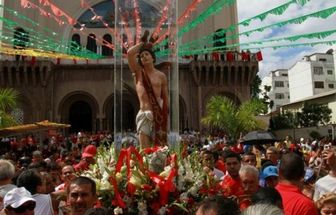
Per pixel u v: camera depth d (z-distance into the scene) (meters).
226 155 6.93
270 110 79.50
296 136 46.28
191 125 38.56
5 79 37.56
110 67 38.94
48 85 38.16
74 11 39.59
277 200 3.86
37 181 5.84
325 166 7.63
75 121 39.41
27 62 37.44
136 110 13.50
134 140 9.46
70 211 4.82
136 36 10.52
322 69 75.81
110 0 40.16
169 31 10.42
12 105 32.03
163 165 6.62
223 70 38.81
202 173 6.82
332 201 4.22
